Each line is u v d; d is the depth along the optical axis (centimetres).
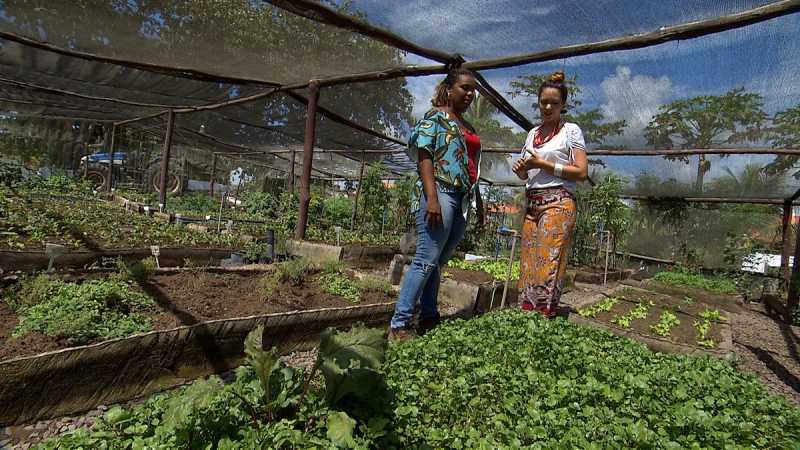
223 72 710
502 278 788
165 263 742
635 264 1620
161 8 487
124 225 956
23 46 690
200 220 1200
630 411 242
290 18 505
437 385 267
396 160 1611
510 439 220
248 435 196
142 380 332
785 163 841
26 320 341
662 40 446
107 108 1298
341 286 575
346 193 2036
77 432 209
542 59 530
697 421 230
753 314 1029
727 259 1431
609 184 1155
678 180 1062
